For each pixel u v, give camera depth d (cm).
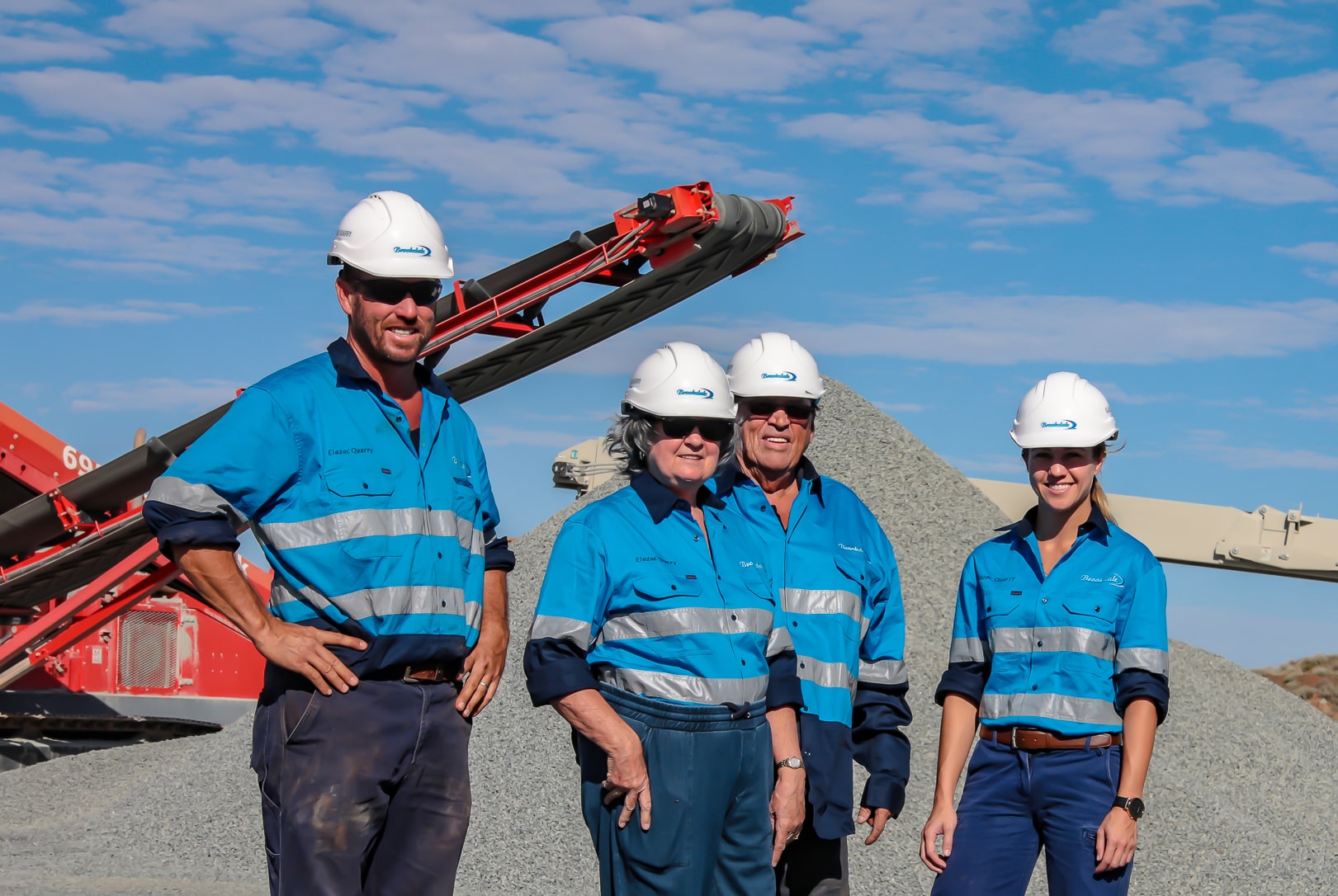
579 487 1388
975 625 395
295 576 301
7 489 1283
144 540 1084
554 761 748
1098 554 380
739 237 977
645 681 319
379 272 305
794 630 378
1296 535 1210
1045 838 367
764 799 327
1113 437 382
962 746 389
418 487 312
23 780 980
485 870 659
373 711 298
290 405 301
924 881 623
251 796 805
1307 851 711
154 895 610
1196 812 713
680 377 331
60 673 1416
